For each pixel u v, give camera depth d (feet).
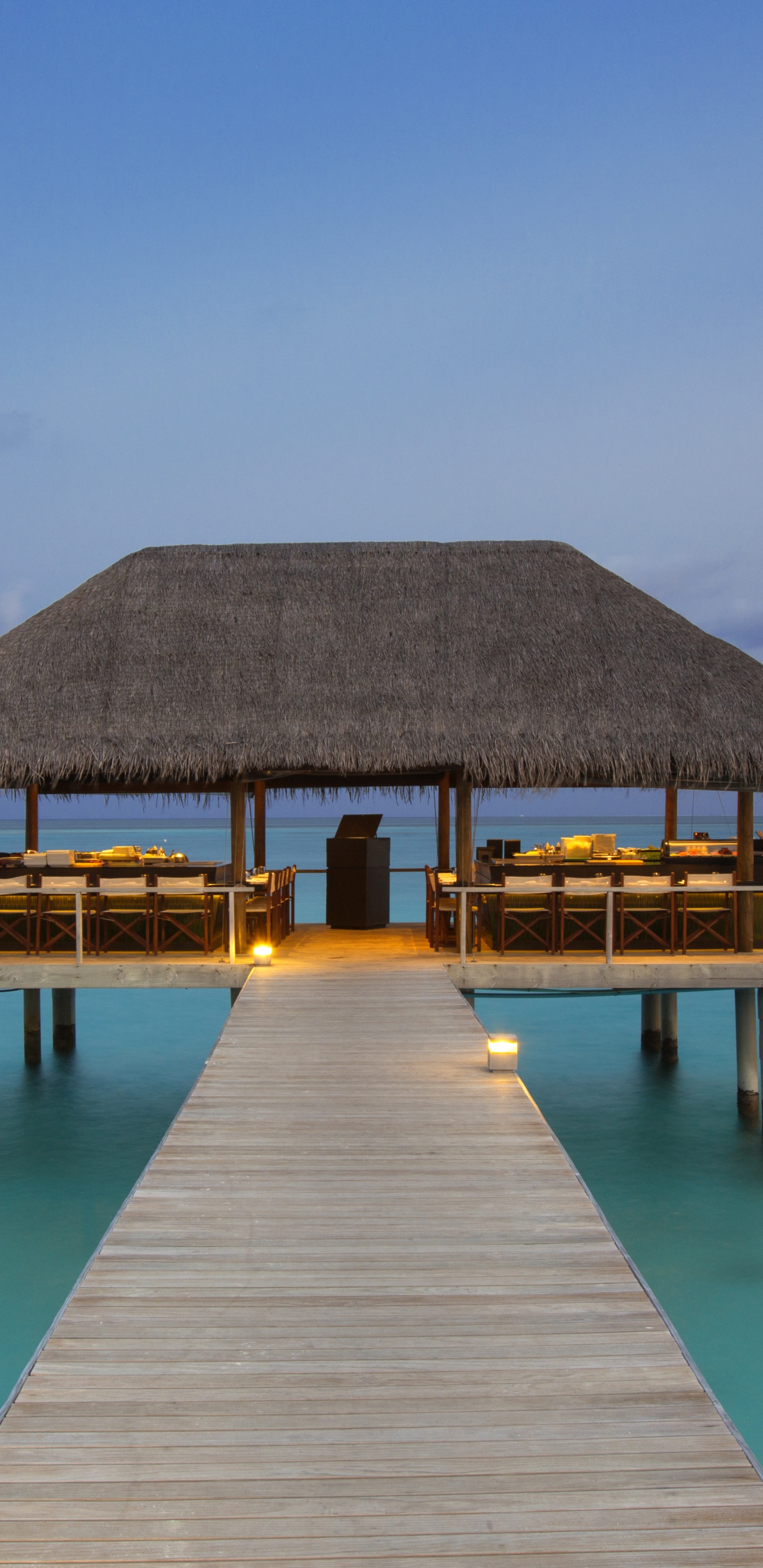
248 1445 9.12
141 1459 8.93
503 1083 20.88
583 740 35.50
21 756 35.32
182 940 37.04
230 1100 19.69
